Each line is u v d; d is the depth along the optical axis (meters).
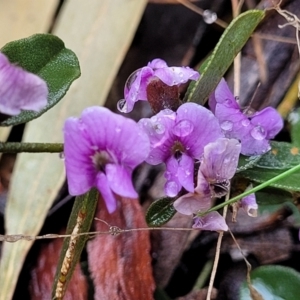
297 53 0.17
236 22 0.12
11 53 0.12
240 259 0.16
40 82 0.09
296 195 0.13
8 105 0.09
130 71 0.18
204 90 0.12
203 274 0.16
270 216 0.16
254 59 0.17
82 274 0.15
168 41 0.18
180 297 0.16
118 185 0.09
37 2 0.18
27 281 0.16
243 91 0.17
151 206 0.12
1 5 0.18
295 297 0.14
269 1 0.17
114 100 0.18
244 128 0.12
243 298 0.15
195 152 0.11
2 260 0.15
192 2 0.18
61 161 0.16
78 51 0.17
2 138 0.17
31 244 0.15
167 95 0.12
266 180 0.12
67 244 0.12
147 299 0.15
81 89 0.17
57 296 0.13
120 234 0.16
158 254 0.16
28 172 0.16
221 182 0.11
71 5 0.17
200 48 0.18
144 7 0.17
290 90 0.17
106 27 0.17
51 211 0.16
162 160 0.11
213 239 0.16
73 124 0.09
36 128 0.16
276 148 0.13
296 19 0.14
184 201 0.11
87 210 0.12
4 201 0.17
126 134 0.09
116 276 0.15
